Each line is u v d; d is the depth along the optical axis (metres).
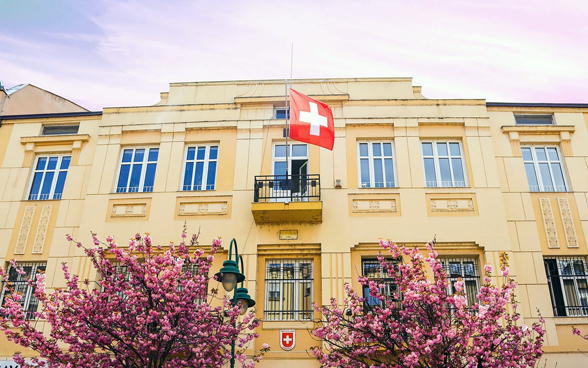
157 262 10.91
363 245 14.75
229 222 15.21
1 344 14.34
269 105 17.16
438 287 10.59
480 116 16.55
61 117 17.97
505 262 10.67
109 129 17.09
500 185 15.61
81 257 15.08
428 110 16.69
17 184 16.84
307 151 16.42
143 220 15.46
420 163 15.86
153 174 16.53
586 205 15.50
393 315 11.67
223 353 12.76
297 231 14.95
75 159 17.02
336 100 16.95
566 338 13.68
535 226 15.15
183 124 16.89
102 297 11.21
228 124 16.77
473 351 10.04
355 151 16.17
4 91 18.80
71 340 10.94
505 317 12.00
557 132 16.61
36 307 15.05
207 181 16.20
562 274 14.73
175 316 10.73
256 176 15.43
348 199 15.34
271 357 13.68
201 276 11.72
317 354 11.36
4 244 15.87
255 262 14.66
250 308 14.25
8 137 17.70
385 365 10.90
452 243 14.68
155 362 10.55
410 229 14.84
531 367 11.86
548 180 16.17
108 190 16.05
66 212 16.14
